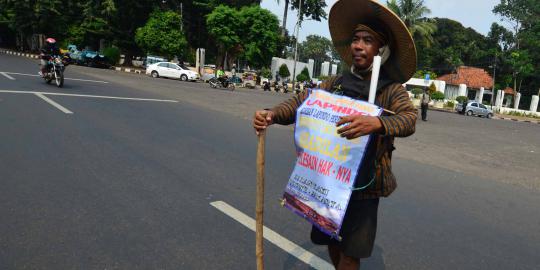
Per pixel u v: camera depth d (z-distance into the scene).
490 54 42.62
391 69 2.05
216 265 2.78
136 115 8.78
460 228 3.95
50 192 3.85
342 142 1.85
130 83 17.84
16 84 11.70
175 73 28.73
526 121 31.19
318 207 1.92
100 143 5.90
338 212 1.84
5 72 15.13
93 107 9.08
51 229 3.10
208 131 7.87
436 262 3.17
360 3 1.96
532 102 38.12
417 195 4.97
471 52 53.97
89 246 2.90
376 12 1.93
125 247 2.93
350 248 1.96
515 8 48.72
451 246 3.49
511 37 49.09
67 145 5.59
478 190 5.54
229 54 38.69
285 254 3.04
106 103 9.99
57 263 2.64
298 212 2.02
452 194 5.18
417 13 36.19
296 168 2.05
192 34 45.72
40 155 5.00
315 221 1.93
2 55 30.31
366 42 1.94
